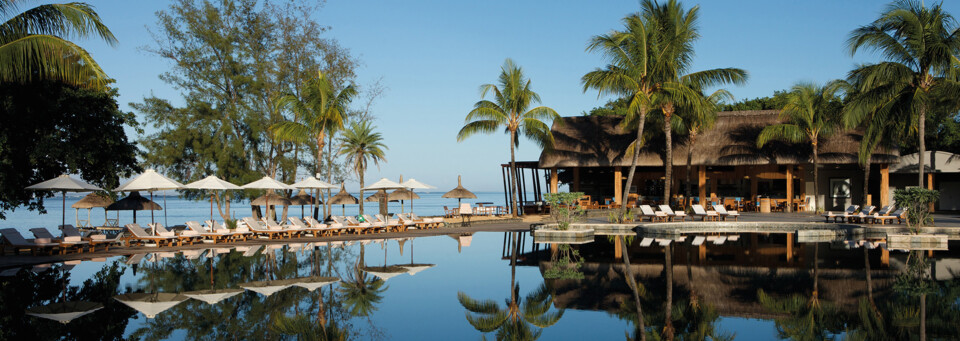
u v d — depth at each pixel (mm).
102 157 19172
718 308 8367
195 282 10734
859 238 19750
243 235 20109
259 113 30406
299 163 32562
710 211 24266
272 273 11891
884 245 17016
